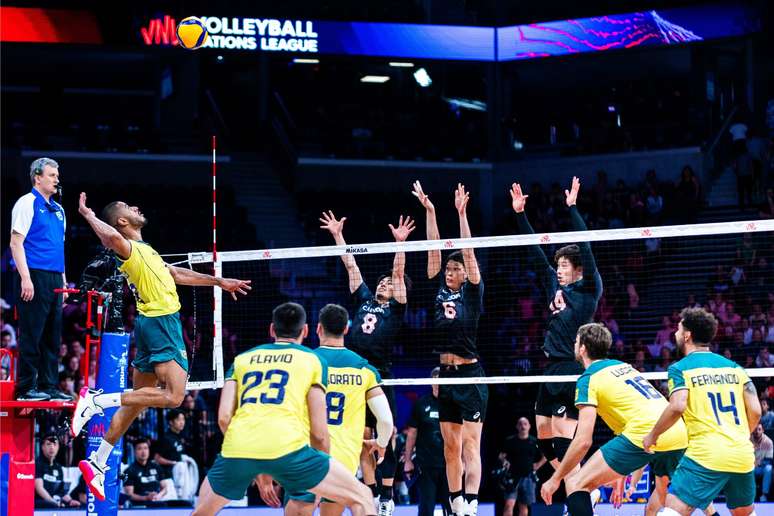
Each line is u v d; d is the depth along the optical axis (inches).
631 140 975.0
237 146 1066.7
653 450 299.6
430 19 1018.7
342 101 1120.8
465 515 356.2
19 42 895.1
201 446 543.5
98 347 355.9
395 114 1085.1
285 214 980.6
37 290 331.6
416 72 1122.7
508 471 490.3
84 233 885.8
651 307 749.9
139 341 320.8
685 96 1093.1
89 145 956.6
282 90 1107.3
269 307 785.6
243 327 777.6
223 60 1089.4
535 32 981.2
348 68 1122.0
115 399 316.5
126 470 476.1
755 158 864.9
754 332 663.8
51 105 1135.0
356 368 299.4
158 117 1137.4
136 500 471.5
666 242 834.2
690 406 293.3
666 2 960.9
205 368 721.6
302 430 254.8
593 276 360.5
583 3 995.9
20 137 962.1
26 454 337.1
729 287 745.0
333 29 952.9
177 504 475.2
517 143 1043.3
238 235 895.7
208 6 927.7
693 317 302.2
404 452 521.7
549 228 880.9
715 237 818.8
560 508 413.7
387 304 378.0
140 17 916.0
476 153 1030.4
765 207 821.2
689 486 288.2
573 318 355.3
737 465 287.6
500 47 991.6
